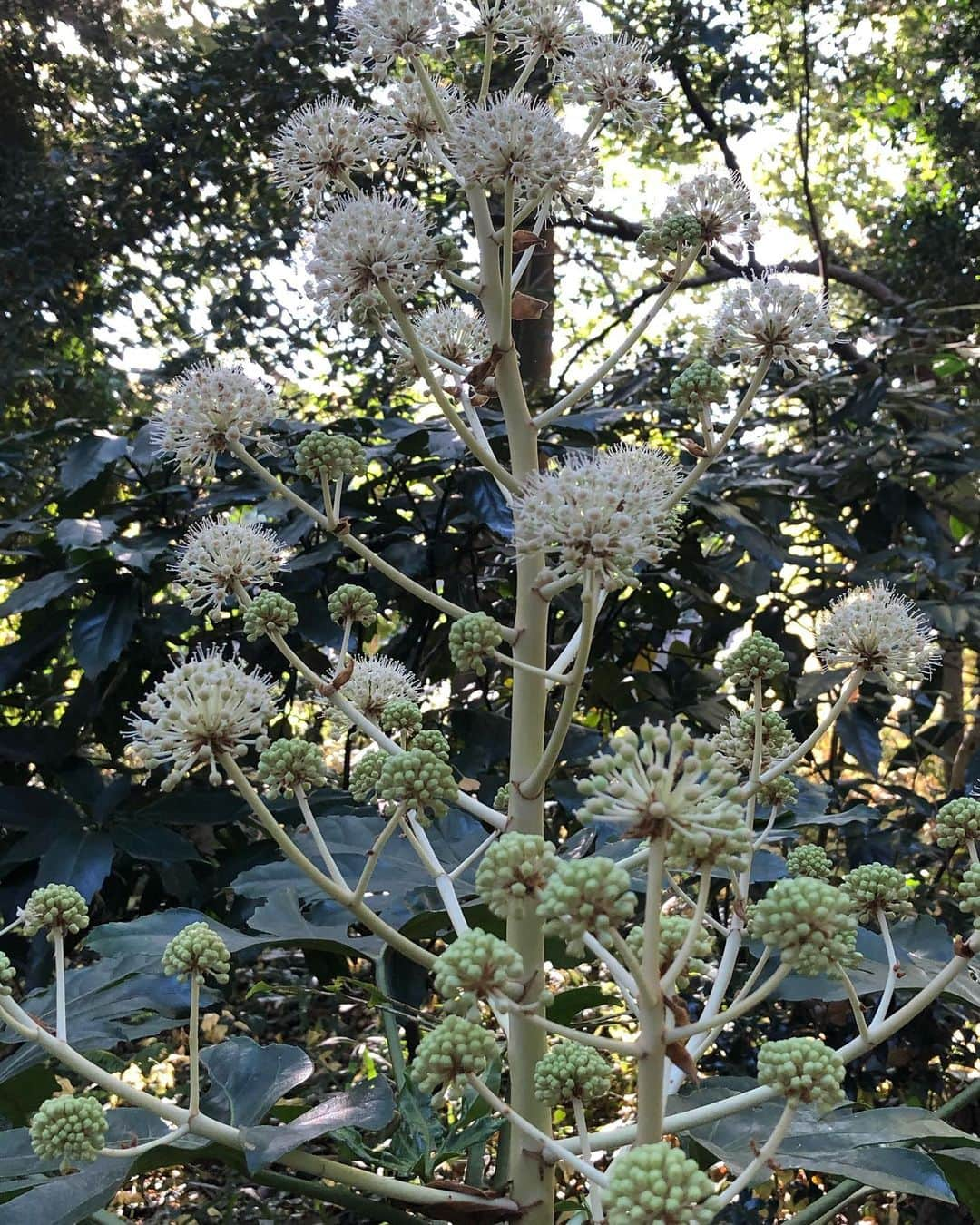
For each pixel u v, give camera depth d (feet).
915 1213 8.88
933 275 23.91
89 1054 6.46
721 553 12.85
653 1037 3.01
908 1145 4.55
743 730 5.23
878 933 6.13
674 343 14.82
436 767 4.27
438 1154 4.50
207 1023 10.68
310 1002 12.17
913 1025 8.93
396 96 5.36
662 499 4.52
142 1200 8.96
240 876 6.62
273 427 9.50
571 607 9.93
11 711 11.25
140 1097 3.85
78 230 19.19
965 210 24.08
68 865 7.54
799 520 12.20
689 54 19.65
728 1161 4.26
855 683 4.68
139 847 7.82
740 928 4.32
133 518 9.89
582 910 2.91
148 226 19.12
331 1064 10.60
